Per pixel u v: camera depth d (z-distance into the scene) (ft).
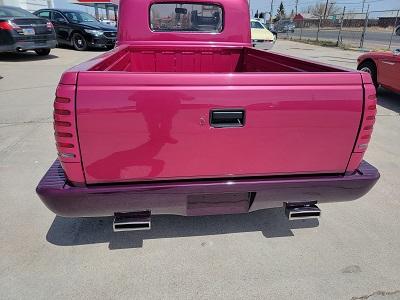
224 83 6.47
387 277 7.89
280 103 6.69
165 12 13.01
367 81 6.95
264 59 11.78
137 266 8.06
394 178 12.60
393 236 9.34
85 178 6.70
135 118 6.32
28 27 33.63
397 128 18.54
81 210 6.95
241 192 7.39
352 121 7.05
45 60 37.37
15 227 9.34
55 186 6.80
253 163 7.09
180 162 6.81
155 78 6.27
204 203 7.52
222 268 8.06
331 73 6.82
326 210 10.52
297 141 7.03
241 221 9.86
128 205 6.99
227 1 13.24
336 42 82.33
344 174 7.63
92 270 7.91
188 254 8.49
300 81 6.71
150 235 9.16
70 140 6.30
